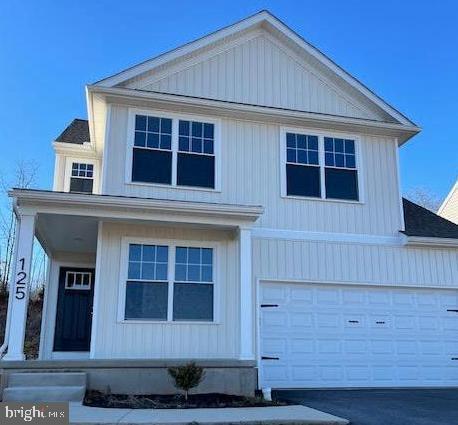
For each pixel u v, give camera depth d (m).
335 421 6.75
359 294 11.86
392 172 12.77
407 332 11.95
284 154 12.04
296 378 11.02
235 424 6.55
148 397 8.71
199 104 11.48
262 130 12.05
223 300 10.73
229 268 10.89
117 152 10.92
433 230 12.73
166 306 10.40
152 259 10.56
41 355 12.23
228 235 11.04
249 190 11.59
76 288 12.85
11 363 8.53
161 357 10.13
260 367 10.82
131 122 11.16
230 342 10.55
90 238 11.46
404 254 12.32
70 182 14.27
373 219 12.31
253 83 12.34
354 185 12.43
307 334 11.30
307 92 12.70
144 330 10.16
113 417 6.73
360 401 9.07
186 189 11.15
